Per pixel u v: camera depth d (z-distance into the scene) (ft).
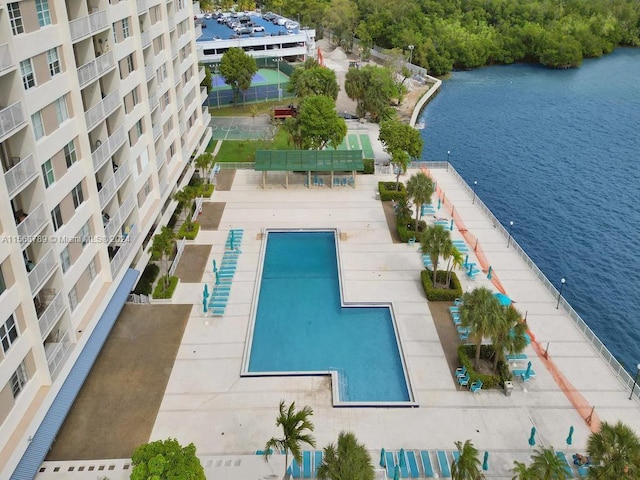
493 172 286.66
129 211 162.30
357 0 554.46
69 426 124.26
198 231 204.44
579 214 245.65
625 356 169.58
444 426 125.80
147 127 179.22
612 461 95.20
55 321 116.06
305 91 311.47
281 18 465.06
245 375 139.54
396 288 173.68
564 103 394.52
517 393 134.72
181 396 133.08
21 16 109.09
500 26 526.98
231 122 324.80
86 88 139.74
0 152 107.76
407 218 204.13
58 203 122.11
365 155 279.69
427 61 460.96
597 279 203.10
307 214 218.18
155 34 190.08
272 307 168.55
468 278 177.68
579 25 525.75
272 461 116.37
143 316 159.53
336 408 130.62
